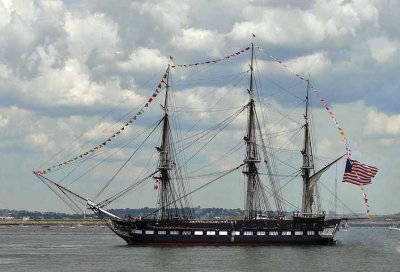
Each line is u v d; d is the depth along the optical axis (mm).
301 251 181500
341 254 175875
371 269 143750
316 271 139125
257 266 145250
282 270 139500
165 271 136750
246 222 196125
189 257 162375
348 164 189375
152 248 188000
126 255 168625
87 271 137000
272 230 196250
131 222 194875
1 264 152375
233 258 160000
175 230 194375
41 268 143375
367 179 188375
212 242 193750
